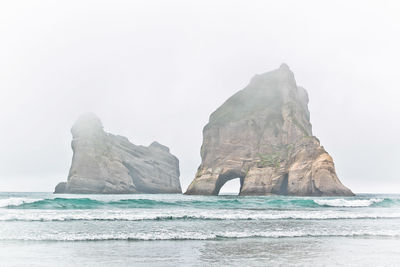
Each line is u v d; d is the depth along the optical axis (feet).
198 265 46.96
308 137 363.35
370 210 146.92
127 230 76.13
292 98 444.14
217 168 404.16
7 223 84.69
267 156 392.27
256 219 101.65
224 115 439.22
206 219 99.35
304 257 52.49
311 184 339.77
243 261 49.52
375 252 56.95
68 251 54.90
